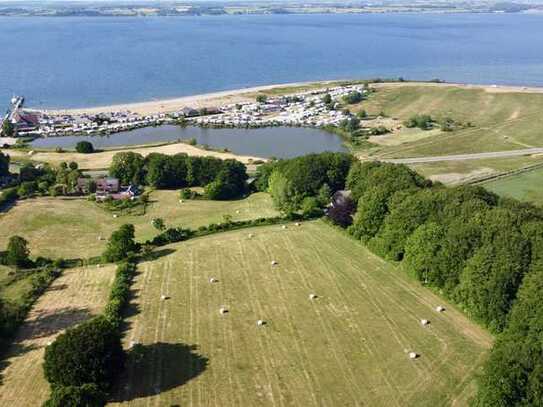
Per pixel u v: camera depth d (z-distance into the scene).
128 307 89.94
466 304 88.31
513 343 70.19
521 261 83.44
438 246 94.69
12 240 106.06
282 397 69.81
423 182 124.81
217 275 100.88
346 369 75.31
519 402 62.84
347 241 115.75
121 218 132.38
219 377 73.19
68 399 63.12
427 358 77.75
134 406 67.88
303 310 89.56
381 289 96.44
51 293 95.56
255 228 123.69
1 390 70.62
